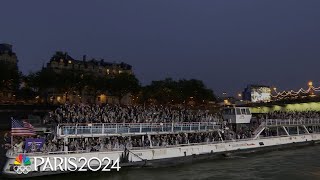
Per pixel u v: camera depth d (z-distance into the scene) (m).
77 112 47.28
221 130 55.38
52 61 159.62
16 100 125.56
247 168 46.34
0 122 95.62
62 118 44.78
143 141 45.84
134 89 138.38
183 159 48.34
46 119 60.16
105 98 155.25
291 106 132.62
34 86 122.31
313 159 53.31
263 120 63.56
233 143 55.69
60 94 132.50
